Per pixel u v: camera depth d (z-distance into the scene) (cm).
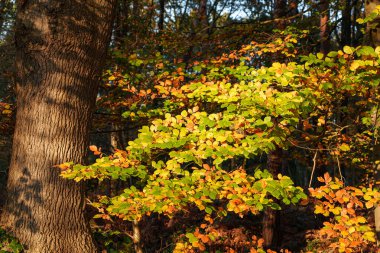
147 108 505
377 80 325
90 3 441
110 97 557
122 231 570
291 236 928
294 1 874
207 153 325
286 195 317
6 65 720
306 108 340
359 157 677
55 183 411
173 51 659
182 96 417
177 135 341
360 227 319
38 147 413
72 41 427
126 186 838
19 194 410
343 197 326
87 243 428
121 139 762
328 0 742
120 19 802
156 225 802
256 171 357
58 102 419
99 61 456
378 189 393
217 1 1405
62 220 412
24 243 399
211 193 319
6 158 916
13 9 748
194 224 793
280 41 524
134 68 539
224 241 670
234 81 479
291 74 346
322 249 658
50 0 421
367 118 460
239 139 343
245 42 676
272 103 332
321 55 336
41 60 421
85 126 440
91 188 793
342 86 338
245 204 325
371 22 466
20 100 431
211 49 677
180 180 337
